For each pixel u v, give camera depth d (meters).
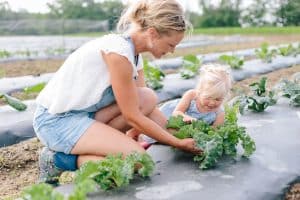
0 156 4.88
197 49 18.73
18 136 5.25
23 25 29.20
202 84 4.38
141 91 3.96
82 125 3.71
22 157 4.88
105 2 32.62
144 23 3.61
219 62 12.31
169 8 3.54
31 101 6.58
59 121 3.77
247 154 3.83
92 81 3.68
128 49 3.58
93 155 3.69
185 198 3.18
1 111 6.01
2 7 27.89
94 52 3.69
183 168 3.69
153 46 3.67
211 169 3.65
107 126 3.73
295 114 5.34
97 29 29.66
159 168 3.70
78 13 32.38
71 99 3.71
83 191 2.60
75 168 3.82
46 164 3.87
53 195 2.62
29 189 2.65
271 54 11.27
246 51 16.06
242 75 9.28
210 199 3.19
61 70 3.83
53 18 32.47
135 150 3.57
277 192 3.45
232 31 31.77
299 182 3.66
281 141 4.37
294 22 31.81
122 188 3.30
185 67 9.00
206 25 38.69
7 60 14.56
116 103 3.88
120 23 3.83
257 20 37.19
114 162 3.23
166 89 7.59
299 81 6.45
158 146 4.22
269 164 3.81
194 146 3.75
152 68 7.75
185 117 4.23
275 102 5.74
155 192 3.24
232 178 3.50
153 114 4.10
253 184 3.44
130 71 3.56
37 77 9.58
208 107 4.40
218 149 3.65
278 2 35.28
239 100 5.42
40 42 23.12
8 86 8.34
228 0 38.16
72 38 26.38
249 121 5.07
